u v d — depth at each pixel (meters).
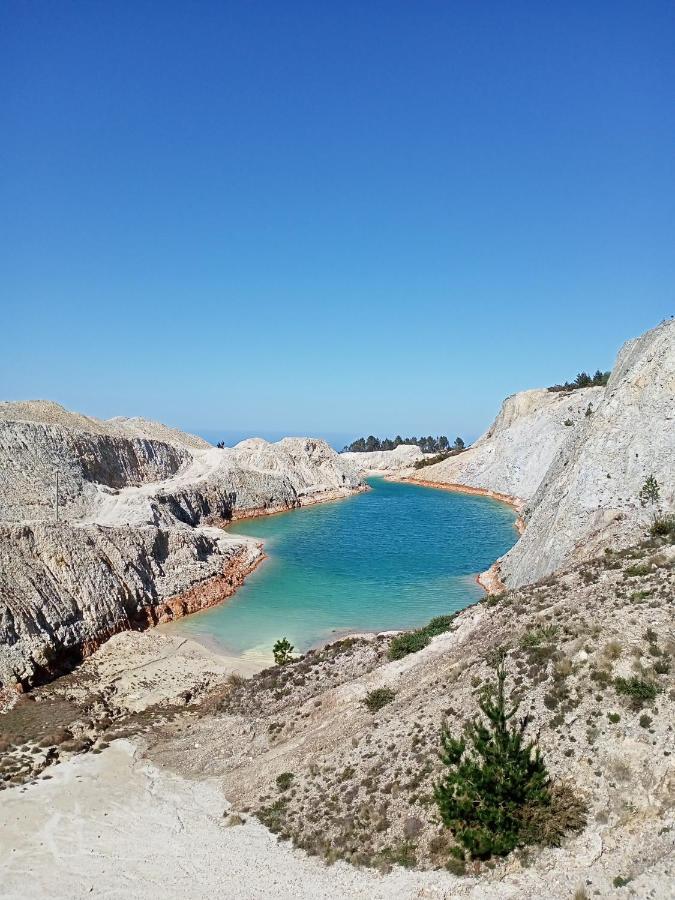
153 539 55.25
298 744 25.22
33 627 38.59
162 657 41.16
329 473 135.62
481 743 17.50
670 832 14.79
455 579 59.78
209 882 18.09
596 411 54.19
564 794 16.56
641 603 23.27
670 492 41.16
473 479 130.38
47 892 18.19
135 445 98.62
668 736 16.89
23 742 28.80
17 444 70.81
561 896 14.40
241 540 73.75
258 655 42.12
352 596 55.00
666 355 48.88
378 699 25.91
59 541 45.84
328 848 18.67
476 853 16.20
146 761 26.89
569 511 46.06
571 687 19.80
